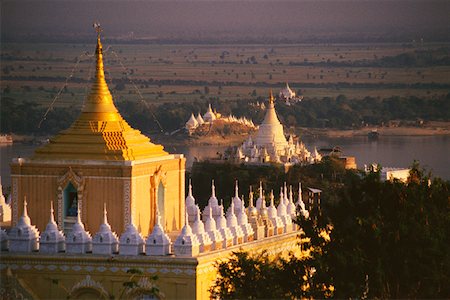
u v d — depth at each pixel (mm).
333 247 177750
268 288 173750
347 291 173250
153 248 179750
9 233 186125
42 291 182875
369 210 180375
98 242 181375
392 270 174750
